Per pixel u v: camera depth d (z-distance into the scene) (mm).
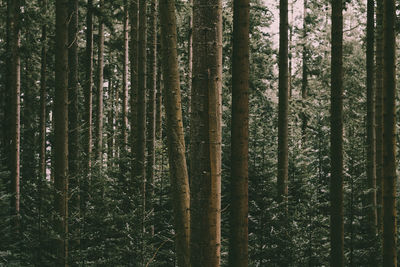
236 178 4762
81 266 8852
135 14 13961
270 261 9805
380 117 11398
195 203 4227
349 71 17109
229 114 15141
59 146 8664
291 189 12547
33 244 9500
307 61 21109
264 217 10133
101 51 19094
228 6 16547
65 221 8742
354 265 9820
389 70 7773
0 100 21375
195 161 4223
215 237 4223
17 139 14680
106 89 32906
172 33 5730
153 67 15977
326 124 18859
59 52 8617
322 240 10312
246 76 4816
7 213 13414
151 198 11070
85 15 22219
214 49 4180
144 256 8906
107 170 12344
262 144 11727
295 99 16594
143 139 11781
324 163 17875
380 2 11695
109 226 9617
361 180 10477
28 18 15586
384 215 7824
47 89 24359
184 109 22406
